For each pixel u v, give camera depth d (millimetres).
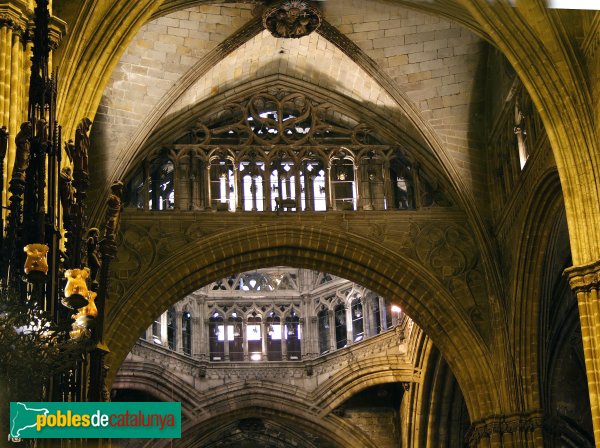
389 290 37719
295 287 49719
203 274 37094
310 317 49031
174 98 36812
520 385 36062
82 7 27422
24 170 16859
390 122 38781
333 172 39188
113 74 36125
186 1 33938
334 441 47625
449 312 37094
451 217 38000
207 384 47531
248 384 47594
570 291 37938
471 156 37938
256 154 38656
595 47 29922
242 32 36688
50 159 17922
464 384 36750
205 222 37312
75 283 16203
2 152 17125
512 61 30953
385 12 36531
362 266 37750
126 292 36000
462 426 45250
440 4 33688
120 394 46938
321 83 39062
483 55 37594
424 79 37812
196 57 36719
